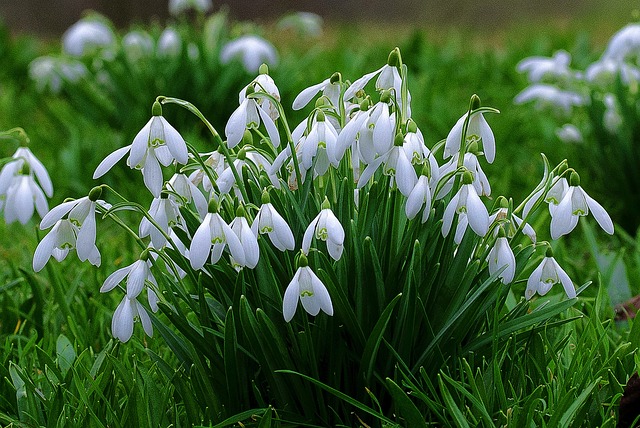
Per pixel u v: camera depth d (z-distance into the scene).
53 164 1.83
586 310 1.26
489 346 1.10
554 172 1.08
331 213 1.03
